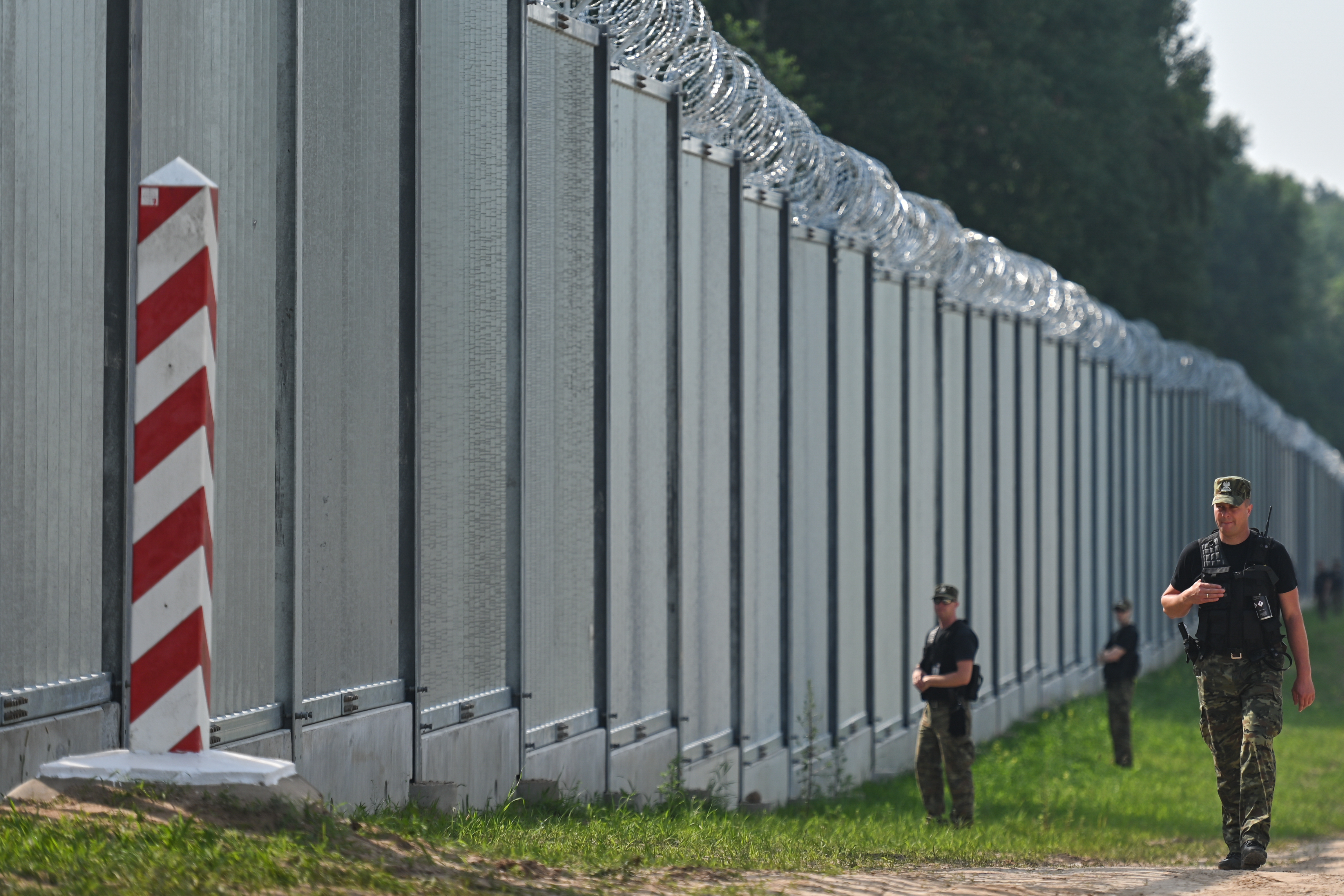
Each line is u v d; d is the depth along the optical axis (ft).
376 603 74.23
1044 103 341.41
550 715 89.86
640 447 101.76
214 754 51.88
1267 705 74.33
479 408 82.94
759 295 123.13
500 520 85.10
